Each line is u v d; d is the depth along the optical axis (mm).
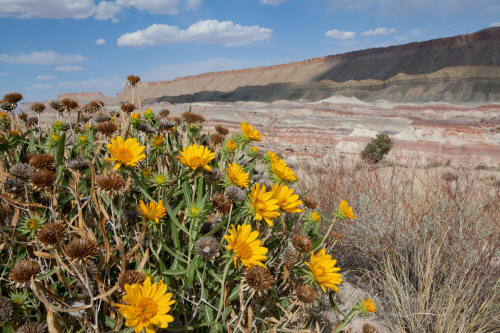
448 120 77375
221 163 2164
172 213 1450
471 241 3289
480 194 4520
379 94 183375
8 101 2363
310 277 1584
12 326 1292
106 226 1785
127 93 2312
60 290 1589
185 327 1360
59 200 1816
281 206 1541
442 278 3170
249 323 1466
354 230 3674
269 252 2023
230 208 1557
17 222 1634
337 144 22125
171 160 2273
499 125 57000
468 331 2609
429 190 4375
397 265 3123
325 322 2400
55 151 2055
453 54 196250
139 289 1089
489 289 2848
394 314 2793
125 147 1436
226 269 1408
